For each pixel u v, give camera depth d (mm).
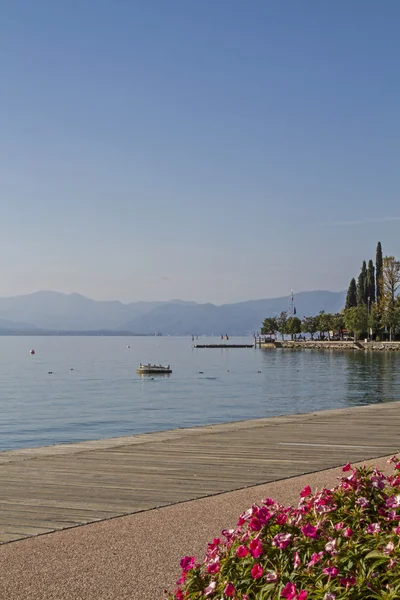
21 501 7012
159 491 7488
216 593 3422
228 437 11555
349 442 10977
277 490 7500
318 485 7738
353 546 3547
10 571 4891
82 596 4402
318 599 3133
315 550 3568
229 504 6863
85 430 27047
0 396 44250
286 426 12961
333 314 139000
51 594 4438
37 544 5551
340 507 4188
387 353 98125
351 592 3146
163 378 62188
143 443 10922
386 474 8148
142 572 4844
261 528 3771
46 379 61875
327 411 15578
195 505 6844
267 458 9547
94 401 40438
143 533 5840
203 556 5180
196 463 9148
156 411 34344
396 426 12930
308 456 9703
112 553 5285
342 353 106625
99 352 149500
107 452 10055
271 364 84250
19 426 28469
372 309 106750
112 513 6547
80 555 5242
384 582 3297
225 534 3906
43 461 9312
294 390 46375
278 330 159500
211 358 109062
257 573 3324
